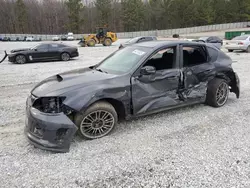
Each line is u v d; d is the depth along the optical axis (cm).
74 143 312
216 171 249
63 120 280
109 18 7181
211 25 6562
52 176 245
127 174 247
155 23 7381
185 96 397
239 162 265
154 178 240
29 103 305
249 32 3669
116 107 347
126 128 357
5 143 313
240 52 1573
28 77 804
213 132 343
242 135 332
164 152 288
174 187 226
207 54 423
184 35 5369
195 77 403
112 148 299
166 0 7244
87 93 301
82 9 6931
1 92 592
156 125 368
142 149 296
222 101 452
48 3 7638
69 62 1251
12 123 382
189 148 297
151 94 355
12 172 251
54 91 296
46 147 279
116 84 322
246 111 428
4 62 1293
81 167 260
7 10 6862
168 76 368
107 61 408
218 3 7038
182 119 392
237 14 6962
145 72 338
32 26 7206
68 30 6900
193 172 248
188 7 6900
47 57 1288
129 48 409
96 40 2620
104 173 249
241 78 721
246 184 229
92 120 316
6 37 4928
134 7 7044
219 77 443
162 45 374
